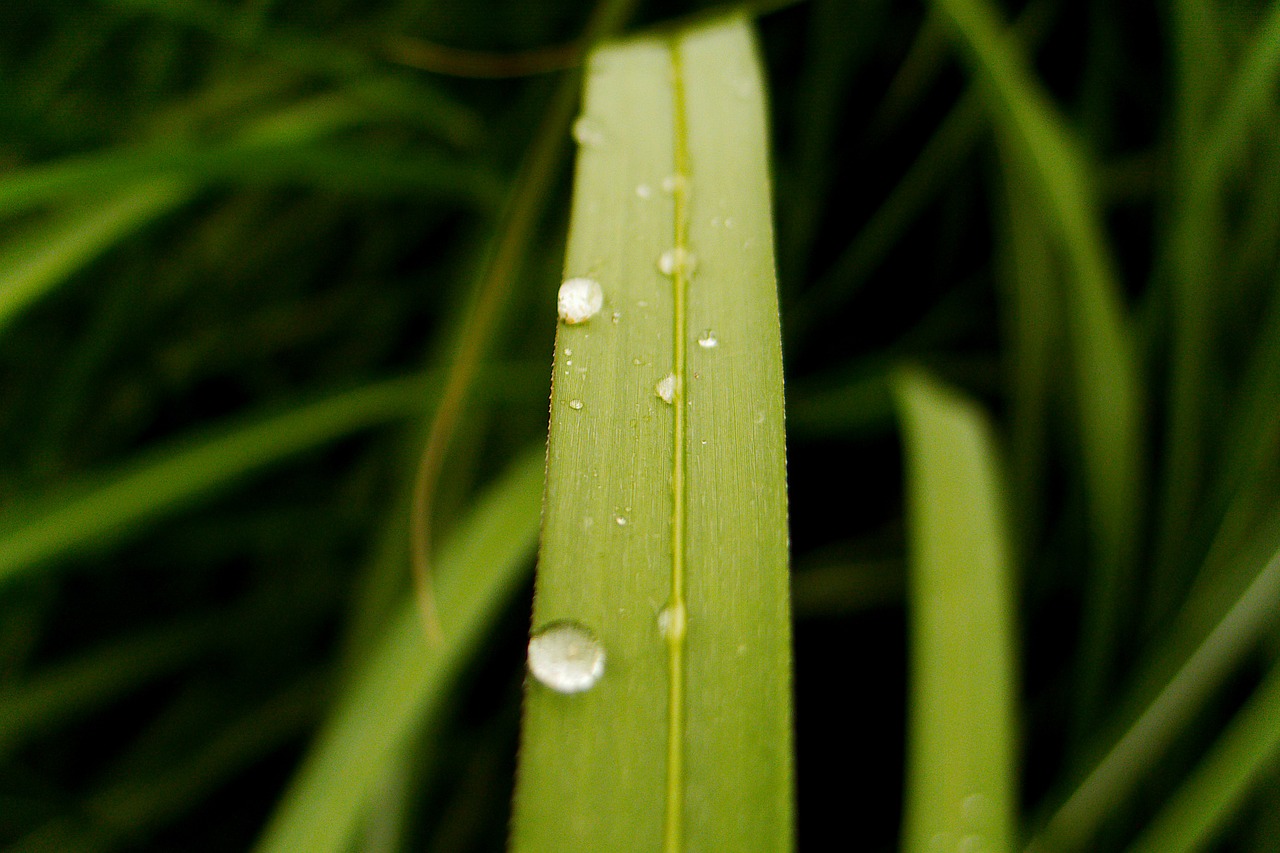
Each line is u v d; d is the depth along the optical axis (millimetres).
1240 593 218
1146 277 296
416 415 261
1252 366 230
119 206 229
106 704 275
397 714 208
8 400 277
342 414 247
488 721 281
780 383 190
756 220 198
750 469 186
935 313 325
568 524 185
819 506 319
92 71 292
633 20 322
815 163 319
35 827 225
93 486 224
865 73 340
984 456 220
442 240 359
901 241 340
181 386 316
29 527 219
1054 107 306
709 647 181
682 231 197
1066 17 313
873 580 296
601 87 205
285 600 296
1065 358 277
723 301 193
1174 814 209
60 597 287
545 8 330
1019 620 255
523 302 302
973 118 295
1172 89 271
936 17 297
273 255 332
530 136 308
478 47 333
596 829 177
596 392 189
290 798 209
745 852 177
